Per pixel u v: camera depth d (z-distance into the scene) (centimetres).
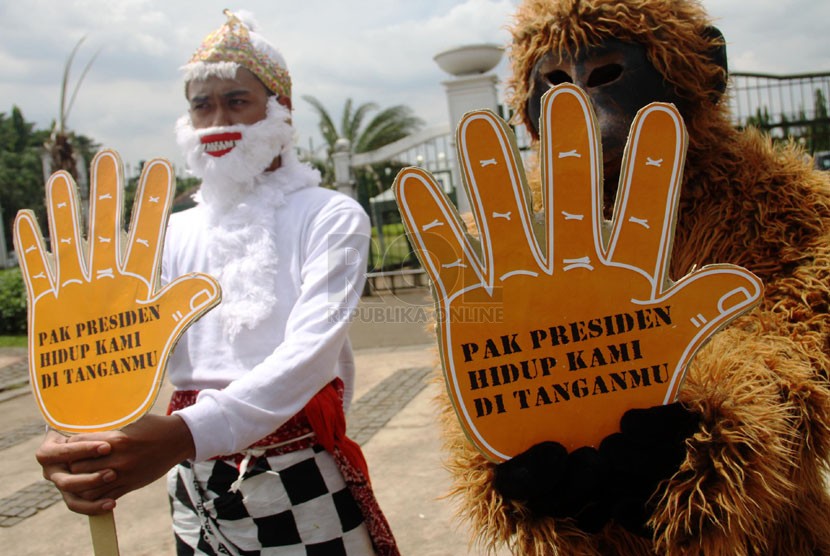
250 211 148
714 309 109
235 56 149
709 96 145
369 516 146
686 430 108
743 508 107
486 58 744
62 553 292
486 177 111
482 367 112
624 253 111
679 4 144
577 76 143
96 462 115
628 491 109
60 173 133
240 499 139
